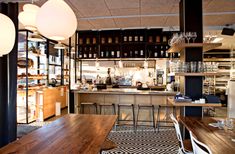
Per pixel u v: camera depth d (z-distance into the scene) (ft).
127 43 22.74
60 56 29.58
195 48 11.57
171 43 12.01
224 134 6.80
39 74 23.21
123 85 26.89
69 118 9.20
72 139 6.16
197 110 11.71
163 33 22.57
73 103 19.19
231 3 13.15
